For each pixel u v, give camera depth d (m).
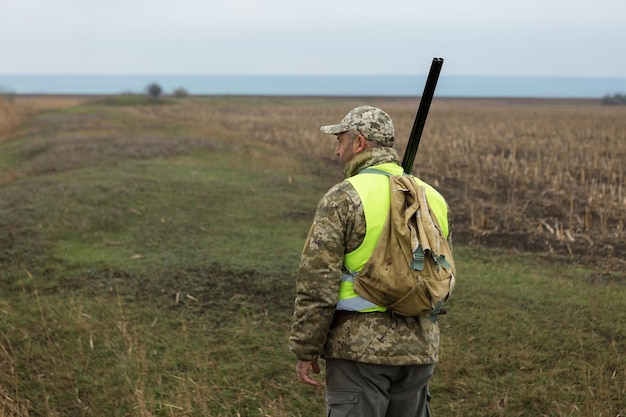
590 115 49.88
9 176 12.19
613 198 10.62
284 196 10.20
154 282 5.87
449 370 4.18
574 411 3.66
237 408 3.79
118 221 8.00
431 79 2.49
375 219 2.37
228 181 11.38
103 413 3.75
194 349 4.55
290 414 3.71
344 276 2.40
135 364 4.26
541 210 10.09
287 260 6.52
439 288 2.29
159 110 45.94
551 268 6.66
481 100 119.38
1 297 5.55
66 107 44.12
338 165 15.55
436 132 26.47
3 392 3.81
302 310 2.36
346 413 2.38
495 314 5.12
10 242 6.98
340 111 47.97
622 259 7.18
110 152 14.74
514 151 18.11
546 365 4.25
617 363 4.22
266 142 22.22
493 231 8.44
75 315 5.07
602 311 5.20
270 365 4.32
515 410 3.73
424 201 2.43
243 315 5.18
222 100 79.38
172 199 9.40
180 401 3.76
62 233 7.41
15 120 28.00
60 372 4.20
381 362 2.33
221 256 6.64
